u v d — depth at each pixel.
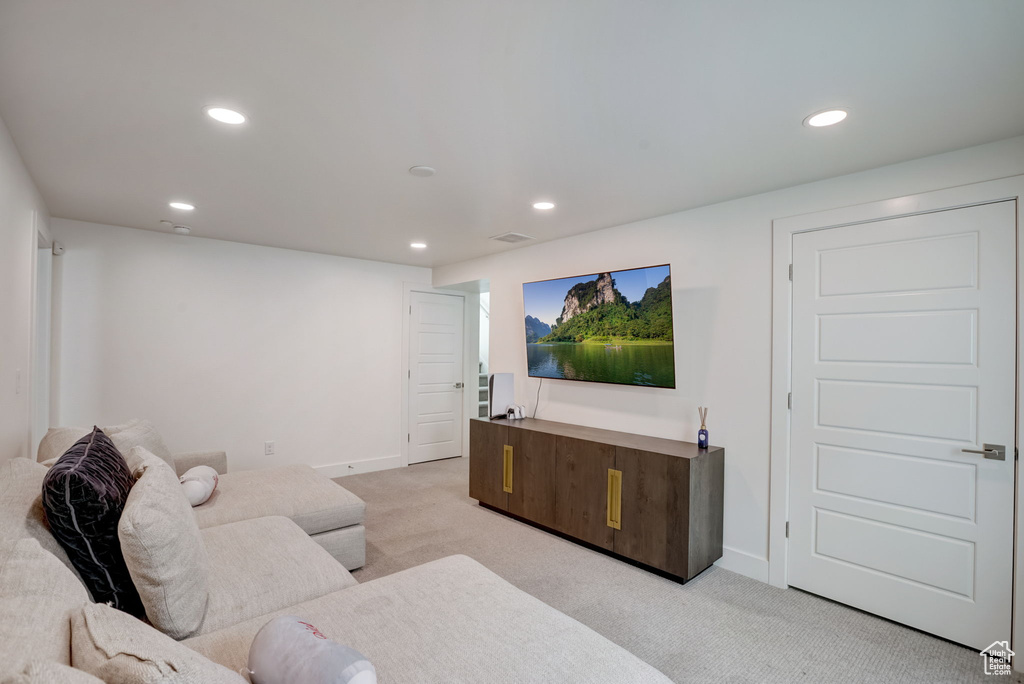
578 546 3.43
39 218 3.01
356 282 5.29
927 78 1.71
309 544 2.15
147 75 1.72
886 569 2.52
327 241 4.42
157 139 2.25
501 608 1.54
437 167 2.60
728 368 3.12
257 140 2.27
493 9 1.37
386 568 3.03
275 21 1.42
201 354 4.38
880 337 2.56
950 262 2.36
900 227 2.50
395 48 1.56
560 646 1.35
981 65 1.63
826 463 2.73
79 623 1.01
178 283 4.26
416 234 4.11
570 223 3.71
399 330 5.62
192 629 1.45
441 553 3.26
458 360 6.18
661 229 3.49
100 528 1.50
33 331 2.74
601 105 1.93
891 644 2.31
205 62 1.64
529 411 4.48
